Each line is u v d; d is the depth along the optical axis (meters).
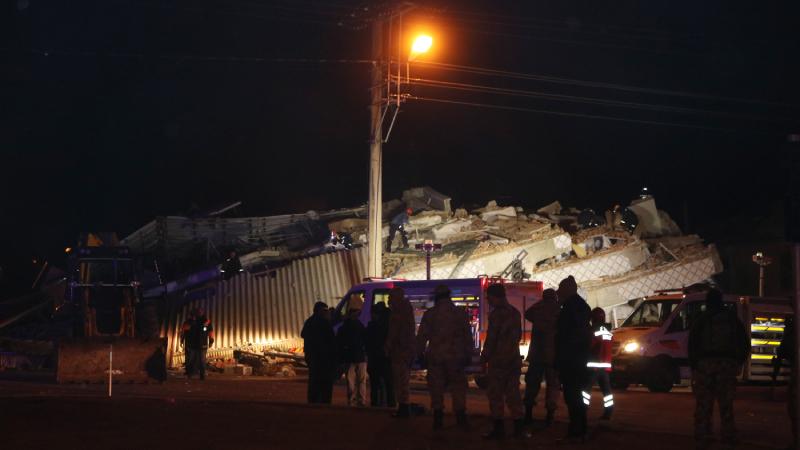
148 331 25.70
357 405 17.20
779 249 45.03
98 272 25.41
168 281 33.31
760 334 24.27
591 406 19.19
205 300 30.30
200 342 25.53
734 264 46.62
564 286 12.15
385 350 14.21
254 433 12.06
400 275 33.16
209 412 13.89
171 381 24.23
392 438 11.95
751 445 11.96
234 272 31.94
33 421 12.59
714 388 11.77
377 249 27.39
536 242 34.53
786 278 44.53
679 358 23.39
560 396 21.48
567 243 35.09
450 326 12.98
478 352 22.58
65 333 31.17
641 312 25.22
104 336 22.41
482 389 24.38
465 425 12.98
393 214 38.06
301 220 37.78
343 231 36.47
